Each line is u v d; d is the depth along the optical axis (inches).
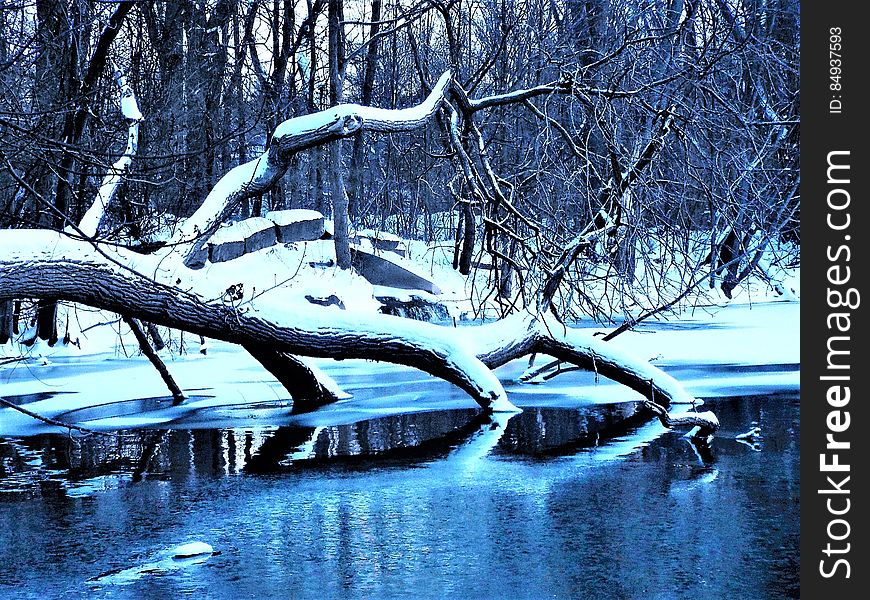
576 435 412.5
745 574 233.1
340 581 232.7
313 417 470.3
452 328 487.5
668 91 548.7
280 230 980.6
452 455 378.3
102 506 308.2
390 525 281.6
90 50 601.3
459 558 249.1
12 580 236.8
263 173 468.4
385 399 525.7
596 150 574.9
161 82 693.3
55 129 473.7
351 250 1016.2
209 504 308.7
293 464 366.9
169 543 266.8
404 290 983.0
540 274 501.7
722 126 560.1
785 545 255.4
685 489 315.3
